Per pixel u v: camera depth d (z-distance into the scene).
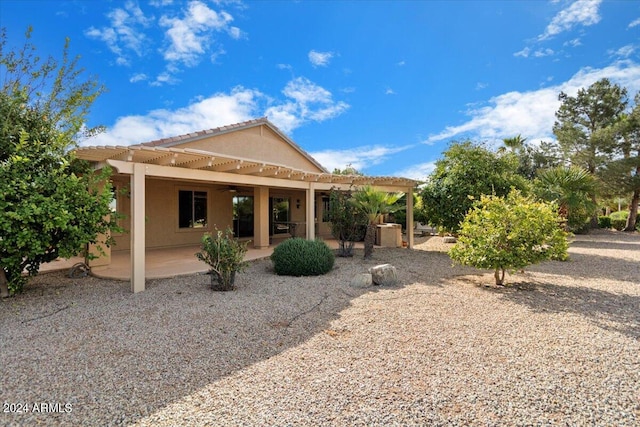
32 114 6.79
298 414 2.69
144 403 2.87
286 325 4.80
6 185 5.37
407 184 13.55
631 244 15.42
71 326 4.74
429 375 3.33
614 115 23.36
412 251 12.84
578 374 3.35
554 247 6.70
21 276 6.44
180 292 6.59
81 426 2.57
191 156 7.16
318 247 8.52
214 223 14.38
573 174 14.66
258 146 14.30
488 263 6.77
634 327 4.69
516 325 4.76
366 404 2.83
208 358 3.73
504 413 2.71
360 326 4.75
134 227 6.80
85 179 6.46
